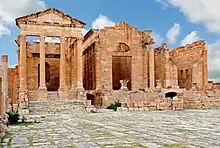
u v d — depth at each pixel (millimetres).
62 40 53469
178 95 52781
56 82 68750
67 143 15570
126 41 63250
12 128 22984
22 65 51406
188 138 16734
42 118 33062
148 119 30000
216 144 14625
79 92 52000
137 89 63188
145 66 64500
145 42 63719
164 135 18062
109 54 61719
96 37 60812
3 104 22625
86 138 17250
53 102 45500
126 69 69625
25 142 16094
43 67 52031
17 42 59719
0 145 15039
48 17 53156
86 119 30984
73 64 59844
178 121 27469
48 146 14727
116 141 15906
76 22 54438
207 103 52281
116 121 28078
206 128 21609
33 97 50656
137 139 16547
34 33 52344
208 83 68062
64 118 32844
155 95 55250
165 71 66750
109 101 54250
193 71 67875
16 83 63531
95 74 60812
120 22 63188
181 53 73375
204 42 66938
